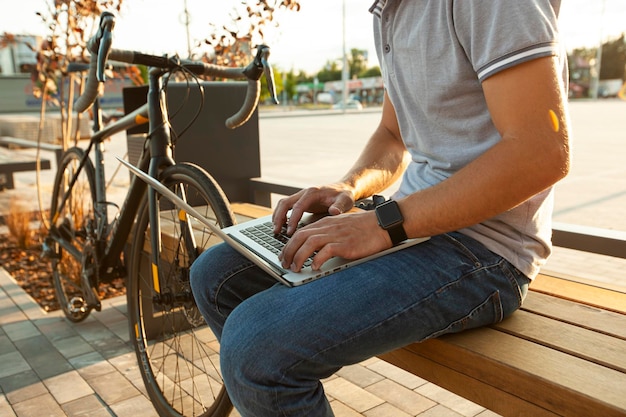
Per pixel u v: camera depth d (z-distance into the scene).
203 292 1.45
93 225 2.66
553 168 1.04
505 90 1.07
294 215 1.43
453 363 1.22
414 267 1.18
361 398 2.24
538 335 1.25
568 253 4.61
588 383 1.03
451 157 1.25
